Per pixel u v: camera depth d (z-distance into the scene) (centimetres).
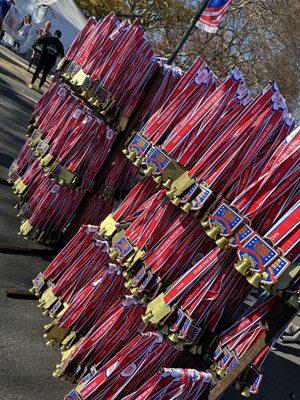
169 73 374
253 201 222
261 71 2831
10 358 298
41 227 428
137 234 267
